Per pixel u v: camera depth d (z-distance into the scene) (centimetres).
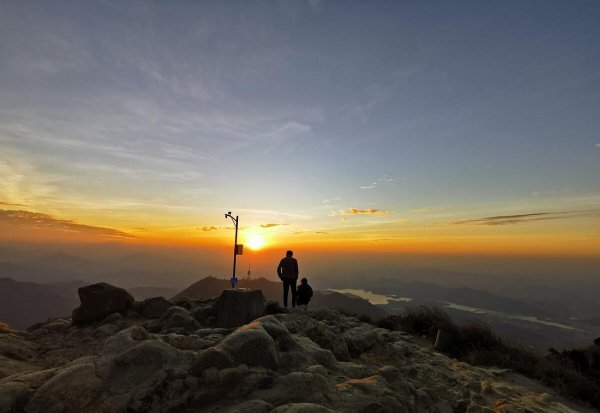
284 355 484
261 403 355
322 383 421
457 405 524
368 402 396
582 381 738
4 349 570
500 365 830
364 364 656
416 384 579
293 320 791
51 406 328
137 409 339
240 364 419
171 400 354
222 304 820
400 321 1176
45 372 401
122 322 811
